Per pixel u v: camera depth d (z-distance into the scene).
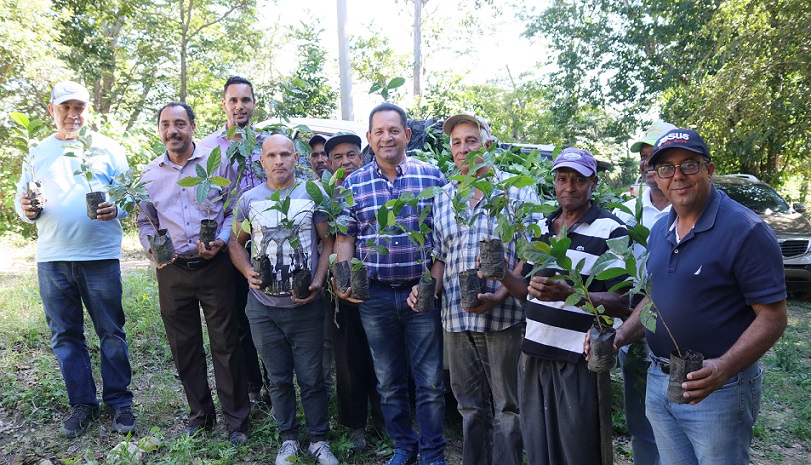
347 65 10.12
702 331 2.47
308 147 4.25
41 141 4.20
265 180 4.32
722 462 2.48
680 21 16.69
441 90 18.16
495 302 3.33
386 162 3.77
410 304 3.57
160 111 4.06
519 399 3.21
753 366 2.51
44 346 5.67
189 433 4.18
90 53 19.05
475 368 3.59
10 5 13.51
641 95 18.78
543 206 3.06
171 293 4.10
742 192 10.84
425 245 3.73
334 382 5.11
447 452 4.23
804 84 12.06
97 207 3.86
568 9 19.50
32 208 3.95
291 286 3.76
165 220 4.07
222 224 4.16
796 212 10.45
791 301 9.80
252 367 4.78
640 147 3.81
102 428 4.28
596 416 2.95
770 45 12.38
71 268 4.13
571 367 2.97
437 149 5.07
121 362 4.33
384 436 4.34
